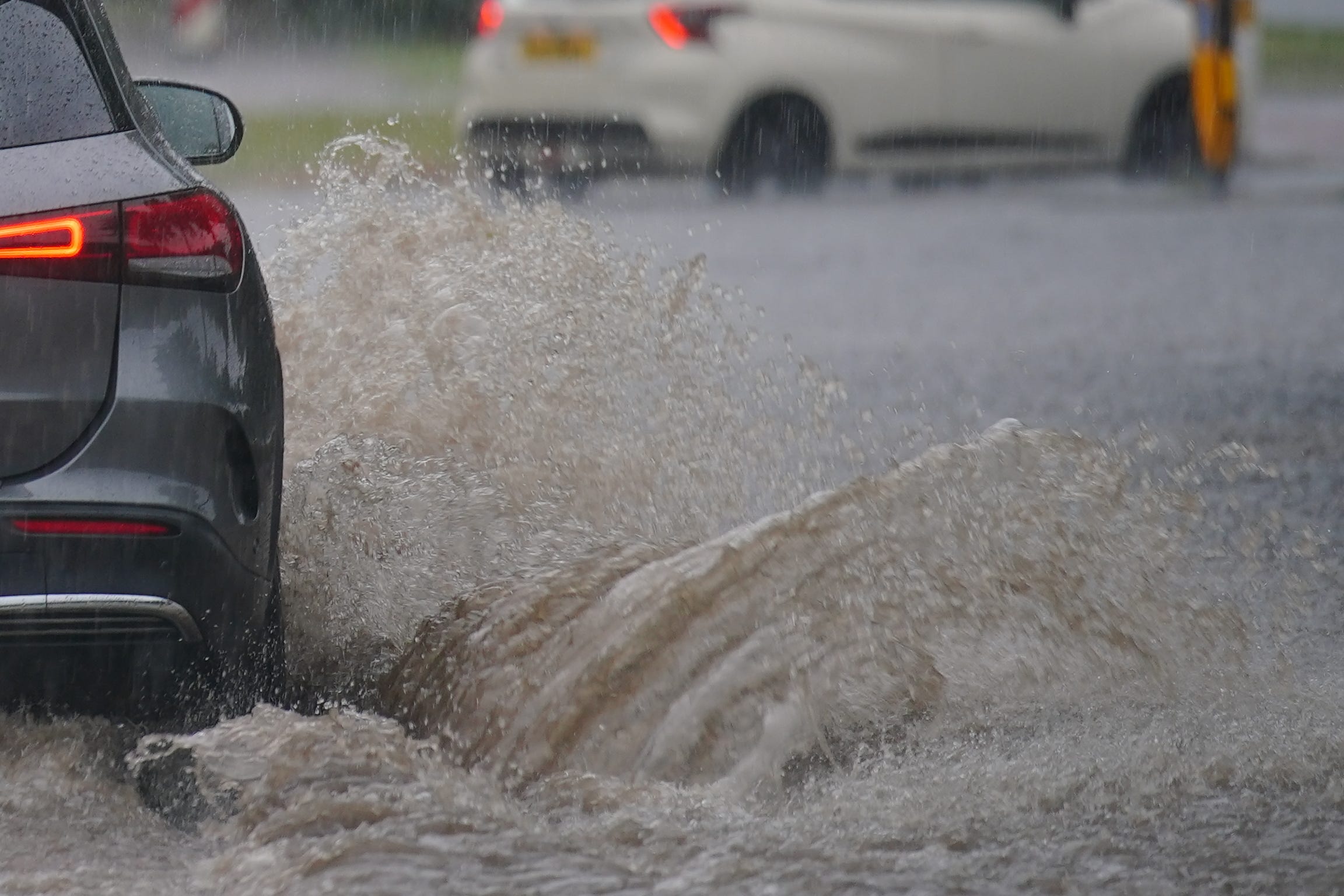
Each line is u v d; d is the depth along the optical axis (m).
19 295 13.44
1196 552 21.17
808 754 14.28
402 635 16.92
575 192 62.88
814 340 37.38
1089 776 13.94
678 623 15.13
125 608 13.69
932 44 64.94
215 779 13.49
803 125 63.50
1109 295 44.19
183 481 13.85
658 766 14.30
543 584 16.02
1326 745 14.73
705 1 61.91
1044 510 16.59
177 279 14.03
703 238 52.72
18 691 14.05
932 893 11.83
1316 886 12.12
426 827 12.71
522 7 62.09
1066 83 66.81
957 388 32.31
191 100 20.67
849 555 15.77
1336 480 25.80
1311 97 102.62
